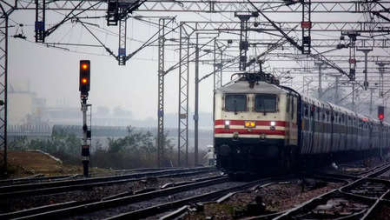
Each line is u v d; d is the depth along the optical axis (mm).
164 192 54531
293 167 82062
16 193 49031
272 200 52562
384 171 103688
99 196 52781
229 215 40500
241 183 70000
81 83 72312
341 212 43000
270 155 71875
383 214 42906
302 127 81875
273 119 72000
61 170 83750
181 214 40000
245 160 73875
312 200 46719
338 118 111812
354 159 144125
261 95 72438
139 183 67062
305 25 85938
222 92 73688
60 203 43531
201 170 97812
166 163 119688
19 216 36969
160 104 109000
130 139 121312
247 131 72188
